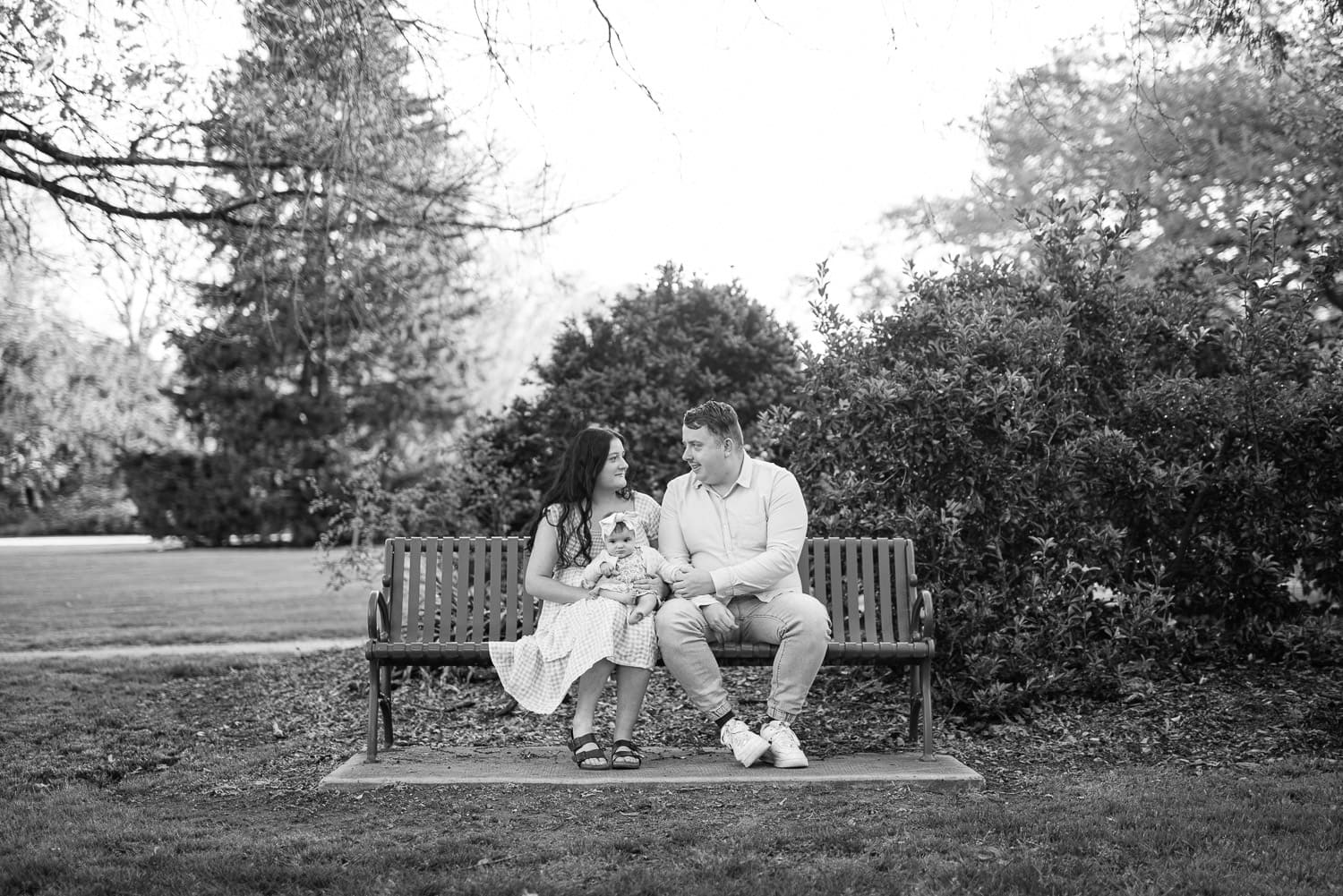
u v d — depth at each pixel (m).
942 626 5.67
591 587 4.77
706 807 4.11
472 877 3.40
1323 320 8.21
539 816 4.02
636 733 5.52
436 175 8.20
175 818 4.17
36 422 30.86
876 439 6.08
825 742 5.29
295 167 7.96
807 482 6.45
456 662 4.85
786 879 3.35
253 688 6.91
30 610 13.15
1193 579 6.47
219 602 14.48
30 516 38.06
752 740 4.59
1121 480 6.18
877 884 3.31
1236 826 3.77
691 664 4.65
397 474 31.28
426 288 9.66
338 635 10.56
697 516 4.99
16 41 7.09
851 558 5.29
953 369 6.00
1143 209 10.75
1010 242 11.35
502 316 29.78
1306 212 9.15
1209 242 10.38
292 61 7.36
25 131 7.29
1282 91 9.95
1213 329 6.72
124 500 36.66
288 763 5.04
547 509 4.89
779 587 4.93
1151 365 6.70
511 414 8.38
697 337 8.20
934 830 3.77
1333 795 4.13
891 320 6.46
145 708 6.41
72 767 5.08
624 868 3.45
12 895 3.34
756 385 7.94
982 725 5.45
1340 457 6.24
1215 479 6.20
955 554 5.80
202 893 3.31
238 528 33.22
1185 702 5.66
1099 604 6.14
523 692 4.72
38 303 25.83
